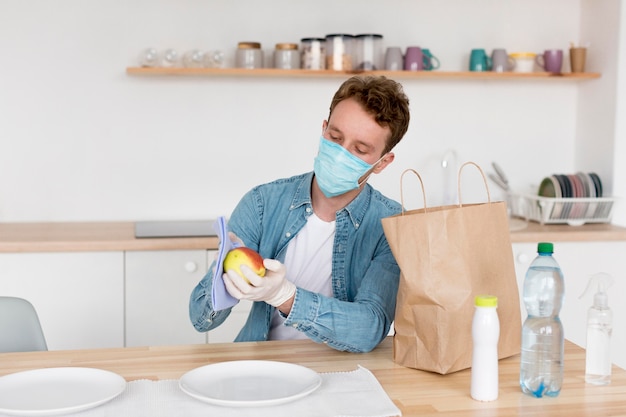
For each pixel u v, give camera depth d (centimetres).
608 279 148
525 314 322
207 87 346
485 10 364
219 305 149
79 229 321
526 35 368
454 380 150
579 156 373
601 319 147
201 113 347
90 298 294
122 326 297
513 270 160
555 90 372
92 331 296
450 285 150
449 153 365
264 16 347
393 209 192
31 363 159
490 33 365
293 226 188
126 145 344
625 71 346
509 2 365
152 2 339
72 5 334
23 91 335
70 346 296
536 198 348
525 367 142
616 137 349
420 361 155
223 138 349
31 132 337
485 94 366
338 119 168
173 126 346
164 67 330
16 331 192
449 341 151
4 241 288
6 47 332
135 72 325
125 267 295
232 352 167
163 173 347
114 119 342
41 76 335
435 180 366
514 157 372
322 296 163
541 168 375
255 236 191
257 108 350
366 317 166
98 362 160
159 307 298
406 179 364
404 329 157
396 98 169
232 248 153
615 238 328
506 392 143
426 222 150
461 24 362
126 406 134
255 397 138
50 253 291
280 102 351
